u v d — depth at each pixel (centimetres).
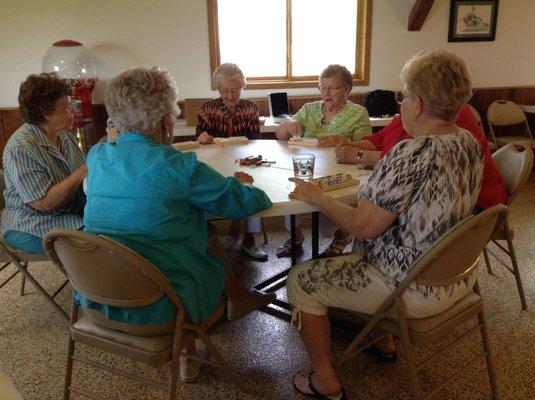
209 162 191
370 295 126
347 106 248
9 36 355
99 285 110
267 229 308
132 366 169
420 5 392
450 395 149
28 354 177
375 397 149
